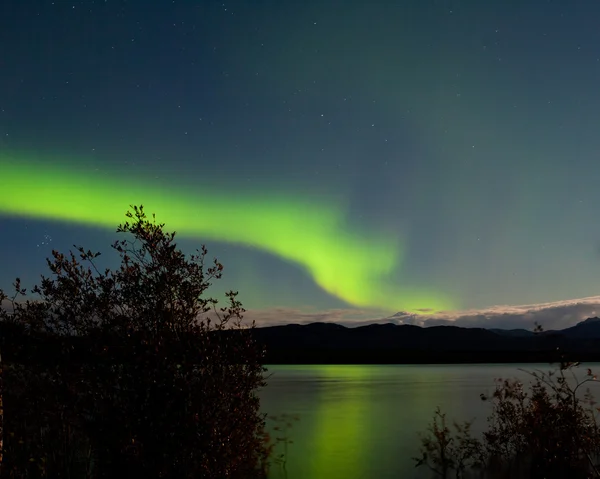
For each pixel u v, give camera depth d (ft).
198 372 19.43
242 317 21.30
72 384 18.99
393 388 109.81
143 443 18.08
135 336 18.95
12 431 19.40
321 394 96.58
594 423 27.96
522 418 32.22
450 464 33.35
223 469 18.83
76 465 21.42
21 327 19.58
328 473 32.81
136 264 20.62
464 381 126.72
